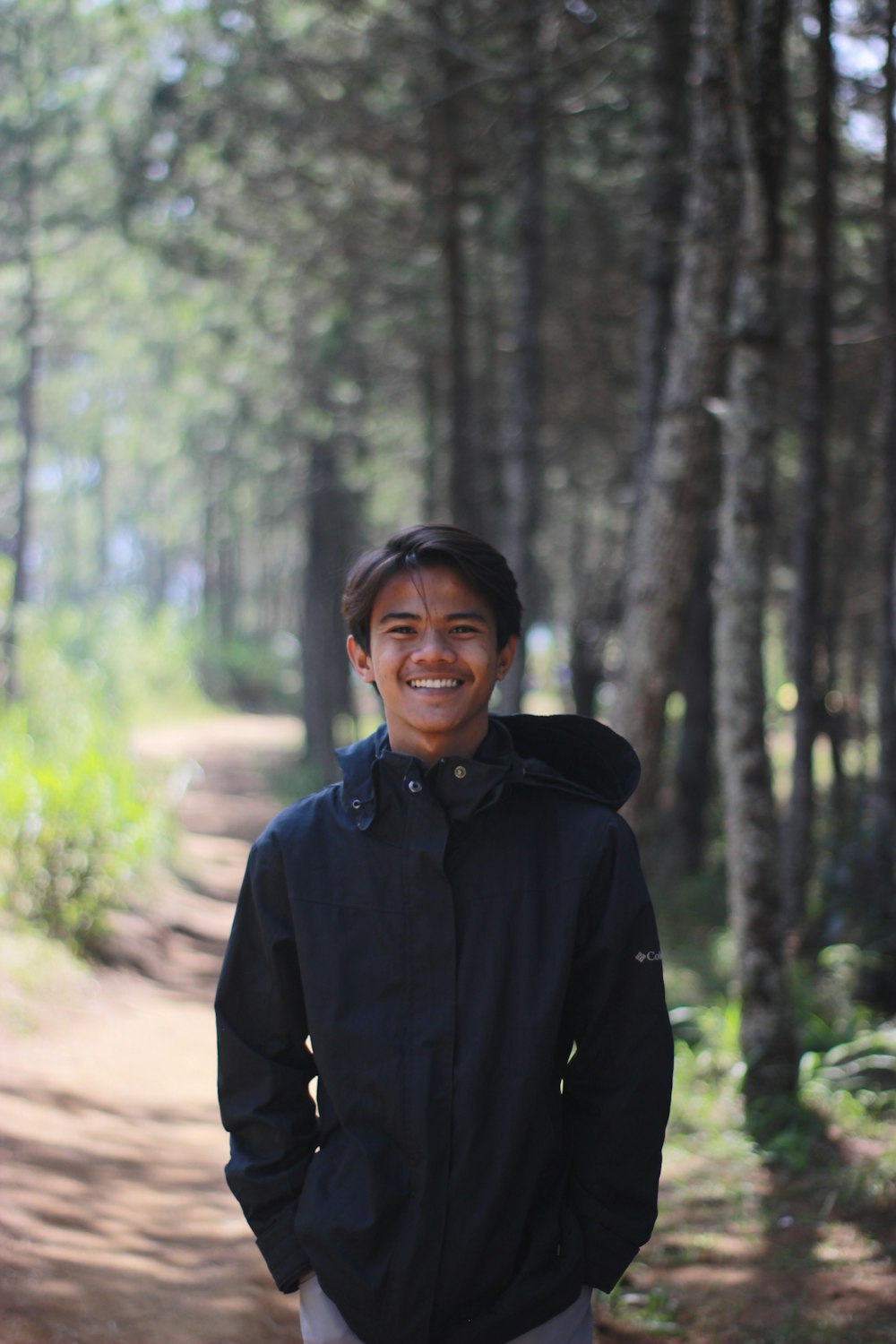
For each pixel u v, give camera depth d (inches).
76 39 557.0
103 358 890.7
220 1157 192.9
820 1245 159.3
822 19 267.4
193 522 1813.5
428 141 448.5
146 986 310.3
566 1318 70.6
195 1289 140.3
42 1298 130.2
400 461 784.3
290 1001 72.4
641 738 238.1
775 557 584.4
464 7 407.2
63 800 315.9
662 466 228.8
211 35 423.5
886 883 304.5
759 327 205.6
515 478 402.3
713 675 530.0
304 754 967.6
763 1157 189.0
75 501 1728.6
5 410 860.0
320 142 452.4
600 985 70.0
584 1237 71.5
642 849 241.1
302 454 815.1
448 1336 68.1
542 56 384.8
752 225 203.2
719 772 581.9
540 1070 67.5
